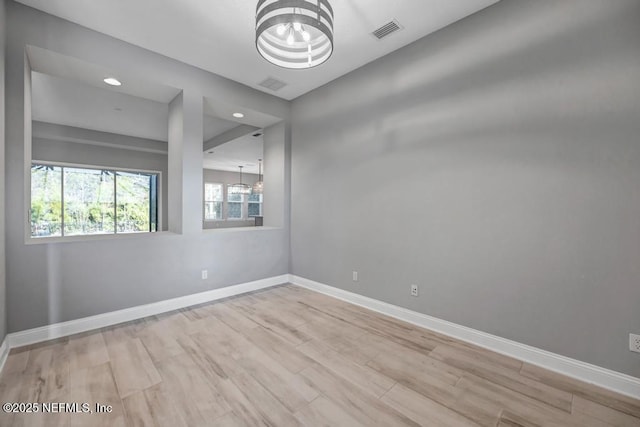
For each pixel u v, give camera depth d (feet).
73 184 20.58
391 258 10.11
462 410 5.47
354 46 9.62
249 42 9.40
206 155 25.62
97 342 8.04
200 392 5.92
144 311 9.97
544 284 6.88
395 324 9.43
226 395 5.84
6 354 7.22
